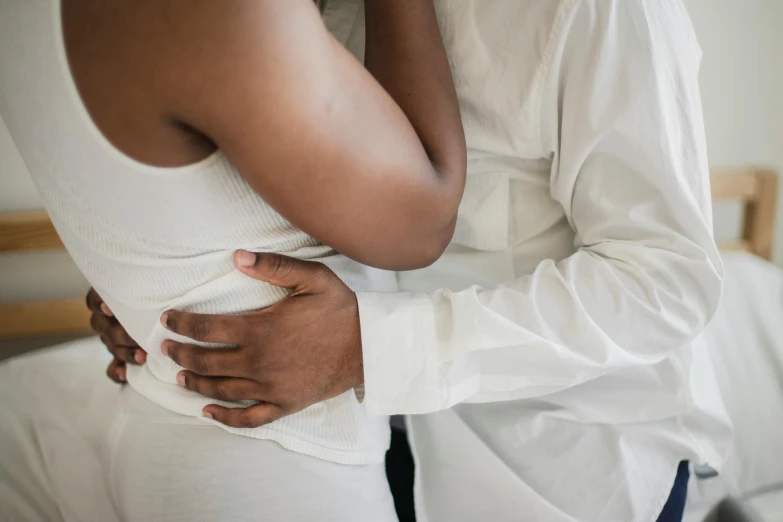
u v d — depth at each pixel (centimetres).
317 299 50
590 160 58
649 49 53
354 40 62
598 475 65
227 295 50
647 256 57
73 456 76
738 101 135
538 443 67
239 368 50
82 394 85
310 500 52
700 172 57
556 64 55
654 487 66
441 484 69
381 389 54
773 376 105
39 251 118
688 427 68
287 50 38
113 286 52
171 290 50
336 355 52
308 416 54
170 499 51
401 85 51
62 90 41
